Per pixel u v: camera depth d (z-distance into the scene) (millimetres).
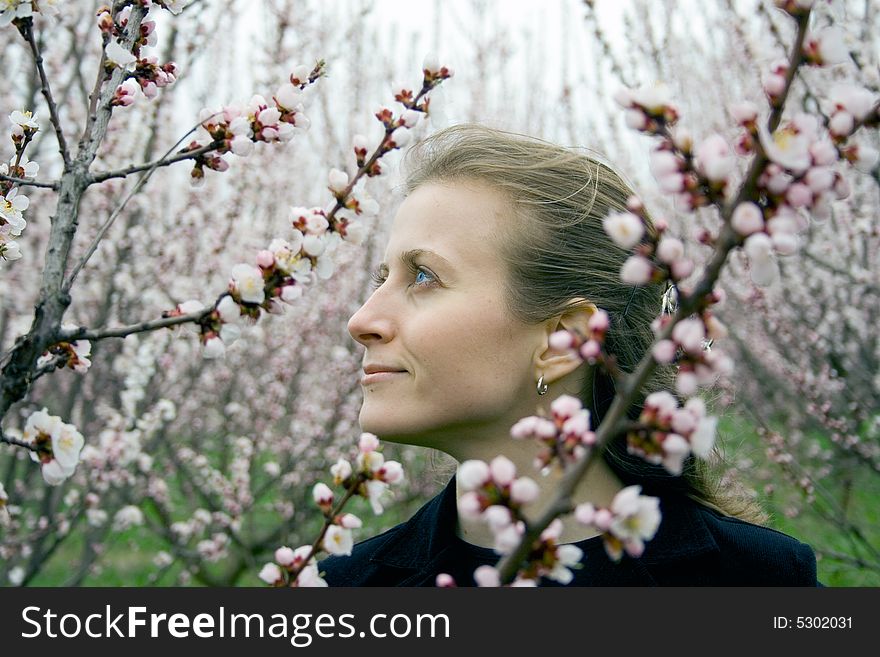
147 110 4445
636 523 817
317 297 5438
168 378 4891
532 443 1370
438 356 1308
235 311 1059
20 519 4586
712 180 791
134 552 6477
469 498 823
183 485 5754
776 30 3229
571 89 6414
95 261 4531
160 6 1374
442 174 1468
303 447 5141
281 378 5324
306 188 6934
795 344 5531
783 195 780
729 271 5617
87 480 4328
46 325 1007
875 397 5348
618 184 1587
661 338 806
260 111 1287
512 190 1420
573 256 1410
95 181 1150
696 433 795
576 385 1447
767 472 5051
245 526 5562
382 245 5652
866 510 5449
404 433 1340
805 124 786
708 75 6523
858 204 5090
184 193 5293
